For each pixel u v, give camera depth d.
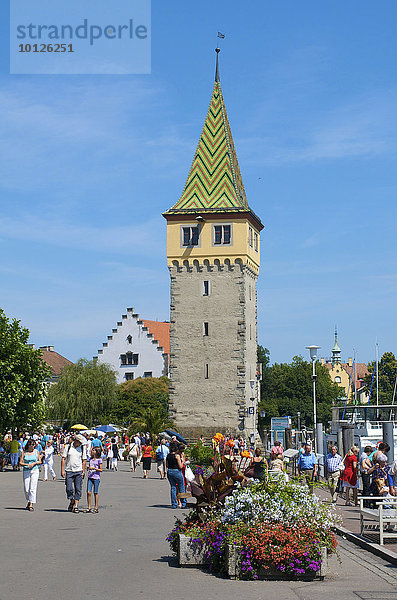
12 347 62.66
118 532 22.58
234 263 79.56
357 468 31.33
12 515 27.30
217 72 85.31
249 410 79.25
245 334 78.94
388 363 157.75
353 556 18.64
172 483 30.23
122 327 121.56
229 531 16.02
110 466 61.22
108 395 107.81
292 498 16.67
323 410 149.88
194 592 13.91
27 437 62.16
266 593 13.88
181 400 78.88
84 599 13.03
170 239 80.75
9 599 12.97
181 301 80.06
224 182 81.94
